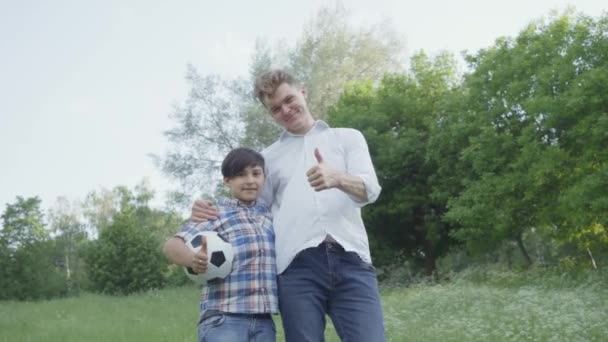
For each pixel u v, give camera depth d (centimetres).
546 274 1579
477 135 2195
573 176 1823
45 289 3008
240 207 356
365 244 346
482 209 2034
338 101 3008
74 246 5791
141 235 3045
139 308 1574
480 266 1905
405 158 2530
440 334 861
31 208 3070
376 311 334
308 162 352
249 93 3111
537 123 1944
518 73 2089
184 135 3106
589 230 1997
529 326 831
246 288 332
